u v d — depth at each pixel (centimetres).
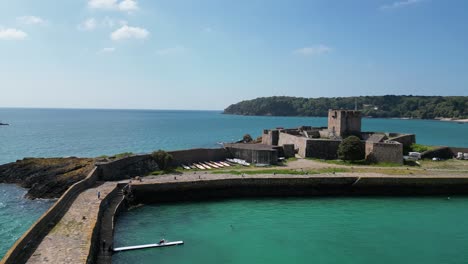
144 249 3231
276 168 5956
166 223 3947
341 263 3061
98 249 3086
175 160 6119
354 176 5325
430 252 3303
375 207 4694
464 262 3119
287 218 4194
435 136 16088
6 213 4319
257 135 15988
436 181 5325
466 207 4728
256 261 3066
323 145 6912
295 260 3098
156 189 4750
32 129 17938
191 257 3106
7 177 5919
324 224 4000
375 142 6519
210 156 6650
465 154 6900
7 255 2281
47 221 3089
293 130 8831
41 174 5634
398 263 3077
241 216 4247
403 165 6316
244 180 5116
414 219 4212
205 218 4153
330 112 8125
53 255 2516
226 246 3350
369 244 3459
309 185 5231
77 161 6172
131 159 5469
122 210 4281
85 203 3759
